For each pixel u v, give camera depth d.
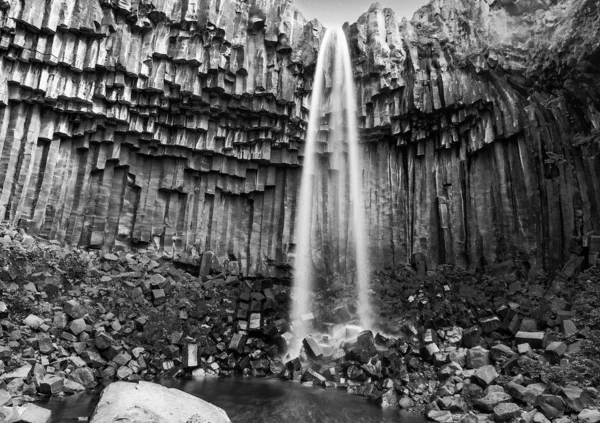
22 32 12.88
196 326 12.26
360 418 8.01
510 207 13.70
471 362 9.51
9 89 13.04
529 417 7.06
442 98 15.26
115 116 14.46
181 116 15.61
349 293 14.86
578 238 11.48
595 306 9.78
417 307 12.50
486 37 14.79
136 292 12.56
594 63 10.70
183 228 15.79
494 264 13.52
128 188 15.31
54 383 8.48
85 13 13.78
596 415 6.73
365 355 10.41
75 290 11.80
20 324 9.88
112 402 6.50
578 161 11.75
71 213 14.20
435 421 7.82
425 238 15.59
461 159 15.38
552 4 13.40
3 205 12.62
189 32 15.32
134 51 14.62
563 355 8.68
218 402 8.65
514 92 13.96
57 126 13.98
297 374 10.80
